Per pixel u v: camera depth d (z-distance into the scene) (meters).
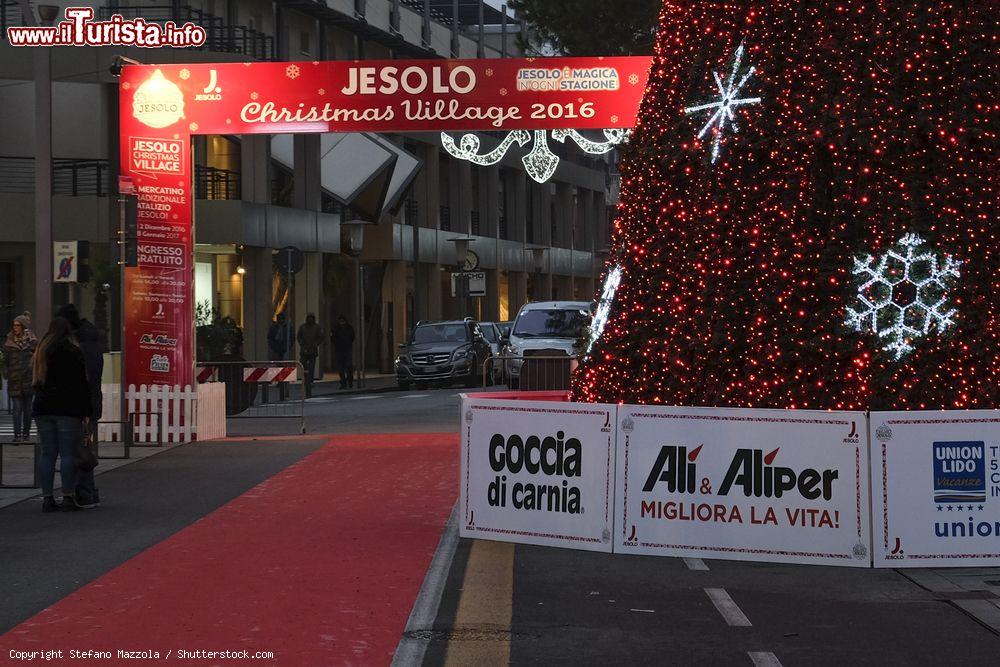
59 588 9.83
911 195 11.07
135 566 10.72
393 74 22.00
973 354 10.96
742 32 11.60
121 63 22.52
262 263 44.91
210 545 11.73
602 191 81.00
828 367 11.14
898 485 10.58
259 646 7.98
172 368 22.77
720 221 11.48
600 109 21.83
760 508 10.82
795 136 11.25
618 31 30.80
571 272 77.19
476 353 42.75
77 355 14.28
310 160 48.69
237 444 21.92
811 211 11.23
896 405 11.02
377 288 56.88
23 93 40.94
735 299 11.40
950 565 10.54
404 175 51.28
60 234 40.03
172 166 22.56
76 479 14.43
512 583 10.01
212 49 42.44
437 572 10.34
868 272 11.08
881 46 11.17
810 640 8.22
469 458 12.04
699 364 11.54
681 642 8.16
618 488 11.24
